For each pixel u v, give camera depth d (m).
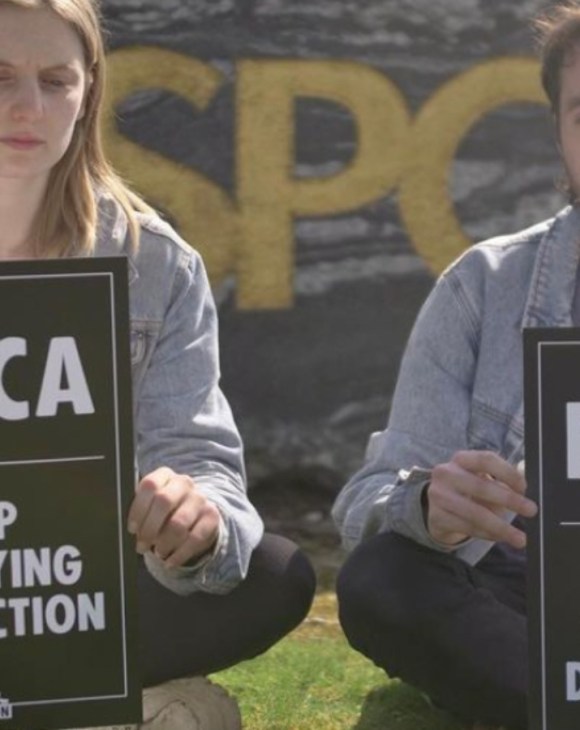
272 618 7.15
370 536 7.24
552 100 7.30
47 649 6.10
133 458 6.07
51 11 6.77
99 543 6.09
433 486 6.64
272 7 11.80
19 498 6.04
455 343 7.35
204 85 11.78
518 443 7.21
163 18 11.71
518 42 12.06
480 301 7.36
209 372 7.30
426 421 7.31
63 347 6.02
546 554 6.07
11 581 6.06
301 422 12.10
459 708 7.14
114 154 11.70
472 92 12.04
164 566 6.87
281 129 11.87
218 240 11.88
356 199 12.00
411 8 11.94
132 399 6.07
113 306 6.03
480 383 7.29
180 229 11.83
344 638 9.37
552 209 12.20
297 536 11.70
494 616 6.97
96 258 6.01
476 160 12.11
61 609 6.09
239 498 7.00
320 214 11.98
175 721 6.82
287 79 11.84
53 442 6.04
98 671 6.13
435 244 12.12
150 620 7.04
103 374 6.05
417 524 6.92
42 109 6.75
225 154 11.84
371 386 12.14
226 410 7.32
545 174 12.16
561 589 6.07
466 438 7.29
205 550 6.76
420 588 6.98
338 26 11.88
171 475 6.59
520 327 7.29
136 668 6.14
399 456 7.29
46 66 6.76
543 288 7.27
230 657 7.16
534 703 6.10
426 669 7.05
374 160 11.99
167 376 7.22
